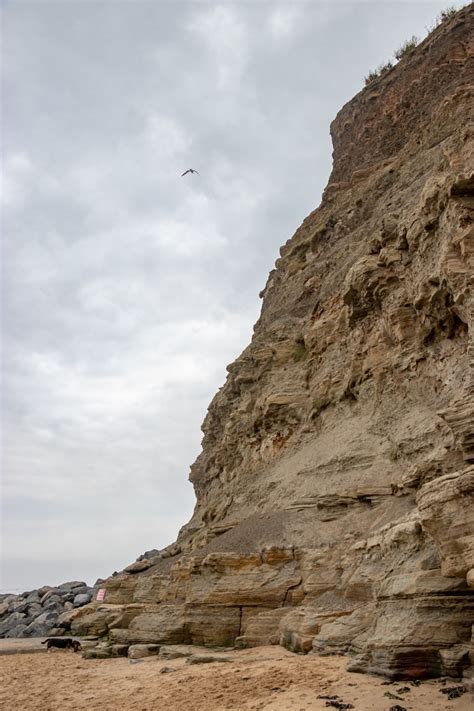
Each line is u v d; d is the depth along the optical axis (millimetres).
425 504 11523
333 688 11469
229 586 20906
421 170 33344
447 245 21000
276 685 12609
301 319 39875
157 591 29469
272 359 38969
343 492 22156
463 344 21562
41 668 22141
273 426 34500
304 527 22359
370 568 16312
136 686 15672
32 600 51812
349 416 27391
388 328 26234
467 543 10617
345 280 30484
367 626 14758
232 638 20156
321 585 19016
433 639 11078
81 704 14305
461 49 44094
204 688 13680
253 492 31031
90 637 30719
